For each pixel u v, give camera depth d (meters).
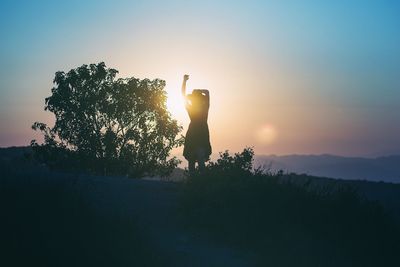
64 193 11.35
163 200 14.56
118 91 28.95
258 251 12.27
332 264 12.04
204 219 13.16
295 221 13.36
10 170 12.76
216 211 13.40
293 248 12.30
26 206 10.36
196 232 12.82
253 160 15.59
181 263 10.70
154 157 29.33
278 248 12.26
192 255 11.24
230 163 15.35
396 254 13.15
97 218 10.79
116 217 11.05
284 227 13.01
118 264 9.65
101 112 29.05
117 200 13.84
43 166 28.53
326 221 13.64
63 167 28.19
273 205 13.70
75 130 28.92
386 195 22.06
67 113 28.80
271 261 11.66
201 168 15.59
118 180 16.56
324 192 15.21
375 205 14.95
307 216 13.61
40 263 9.09
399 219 16.72
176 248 11.52
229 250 12.19
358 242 13.19
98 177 16.95
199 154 16.50
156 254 10.44
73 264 9.30
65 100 28.77
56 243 9.52
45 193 11.10
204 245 12.13
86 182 14.38
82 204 11.11
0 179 11.50
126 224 10.95
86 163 28.44
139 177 29.41
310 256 12.11
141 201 14.25
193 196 13.91
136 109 29.19
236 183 14.16
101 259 9.55
